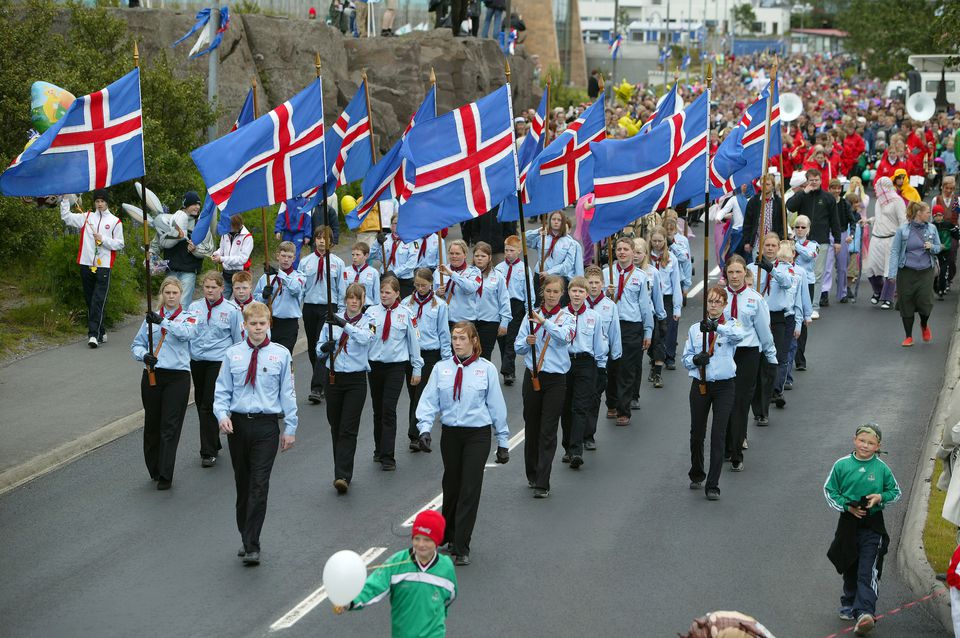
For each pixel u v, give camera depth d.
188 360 12.23
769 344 12.82
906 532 10.75
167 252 17.70
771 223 19.80
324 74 29.95
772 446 13.72
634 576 9.98
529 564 10.23
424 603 7.23
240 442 10.43
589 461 13.20
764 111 18.91
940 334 19.23
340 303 15.80
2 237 20.73
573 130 16.67
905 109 46.00
